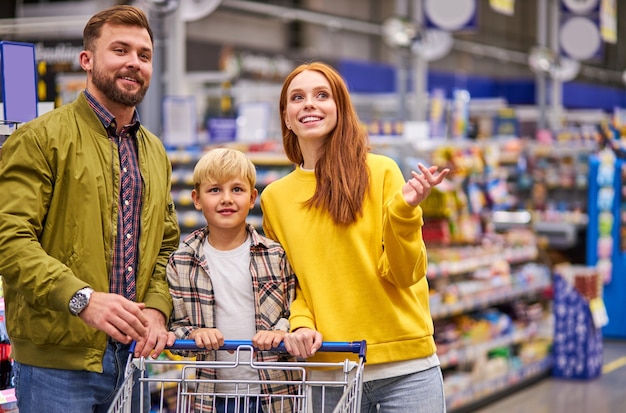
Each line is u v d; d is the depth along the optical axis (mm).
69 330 2625
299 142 2973
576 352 7734
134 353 2547
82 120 2719
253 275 2824
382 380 2895
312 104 2865
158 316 2729
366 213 2859
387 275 2807
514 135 12250
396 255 2701
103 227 2688
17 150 2596
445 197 6457
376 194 2875
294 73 2939
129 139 2830
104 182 2701
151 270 2807
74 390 2670
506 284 7105
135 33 2711
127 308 2451
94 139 2715
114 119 2742
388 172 2896
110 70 2684
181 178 7426
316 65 2928
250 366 2570
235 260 2855
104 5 12492
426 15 10008
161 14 6918
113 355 2738
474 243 7199
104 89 2699
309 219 2885
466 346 6594
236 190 2850
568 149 10938
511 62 28391
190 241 2871
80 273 2637
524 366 7391
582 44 14109
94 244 2654
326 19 19578
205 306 2811
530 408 6711
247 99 16203
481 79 22438
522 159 10359
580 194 11047
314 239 2871
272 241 2902
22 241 2510
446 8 9945
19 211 2551
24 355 2688
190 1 7617
